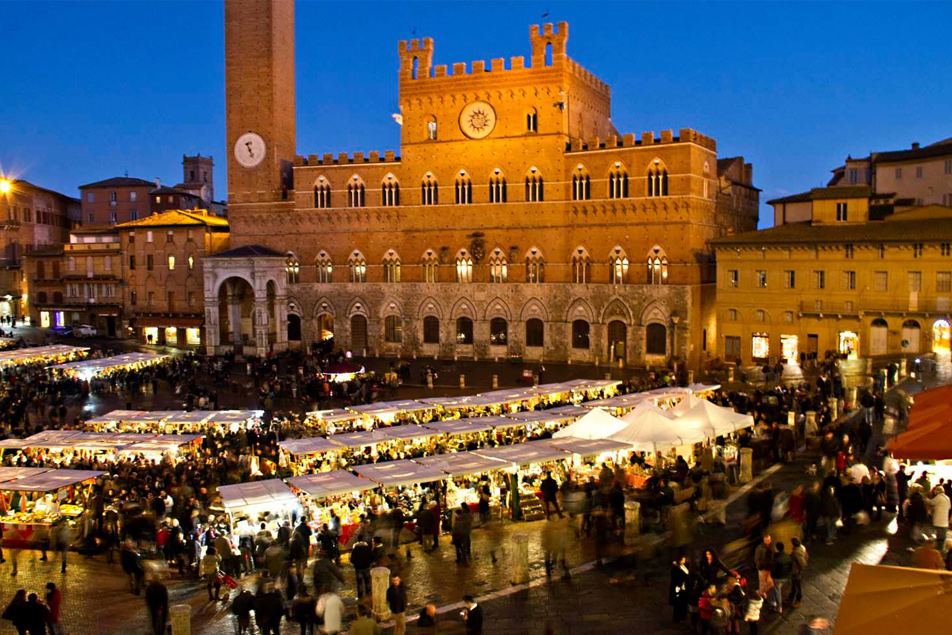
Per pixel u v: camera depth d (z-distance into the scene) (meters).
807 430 49.06
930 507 30.80
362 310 110.56
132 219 168.38
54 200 168.50
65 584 33.88
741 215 110.62
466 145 103.56
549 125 99.19
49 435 53.00
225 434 58.16
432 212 105.94
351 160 111.00
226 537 34.56
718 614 24.45
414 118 105.81
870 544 31.02
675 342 93.19
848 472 37.47
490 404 61.75
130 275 127.31
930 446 27.92
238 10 113.12
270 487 38.38
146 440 51.53
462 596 30.00
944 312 77.81
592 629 26.64
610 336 98.12
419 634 26.69
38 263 137.00
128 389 81.69
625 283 96.31
